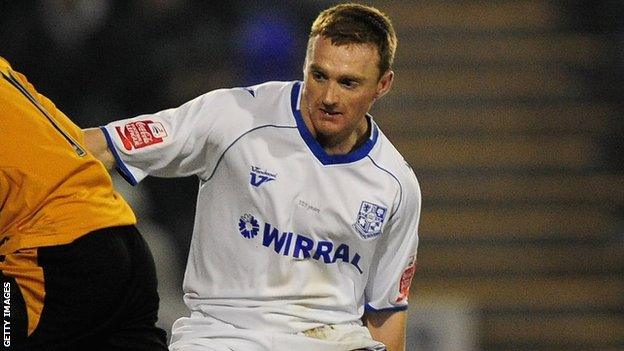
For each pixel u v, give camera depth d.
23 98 12.33
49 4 28.81
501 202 34.16
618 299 32.34
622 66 36.91
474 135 35.47
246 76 31.55
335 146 13.73
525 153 35.06
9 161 11.93
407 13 37.59
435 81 36.38
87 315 12.22
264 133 13.63
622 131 35.78
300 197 13.59
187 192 28.23
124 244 12.45
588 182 34.66
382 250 14.38
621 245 33.56
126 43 29.03
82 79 28.59
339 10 13.35
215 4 32.16
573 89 36.56
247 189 13.55
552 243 33.50
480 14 37.84
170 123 13.60
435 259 32.94
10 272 12.05
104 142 13.37
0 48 28.50
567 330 31.80
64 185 12.14
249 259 13.59
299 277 13.70
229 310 13.63
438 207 34.00
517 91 36.41
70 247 12.04
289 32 32.06
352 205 13.73
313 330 13.77
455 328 28.38
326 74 13.11
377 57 13.23
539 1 38.47
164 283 27.53
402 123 35.56
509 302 32.00
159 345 12.87
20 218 12.05
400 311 14.81
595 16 38.19
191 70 31.22
